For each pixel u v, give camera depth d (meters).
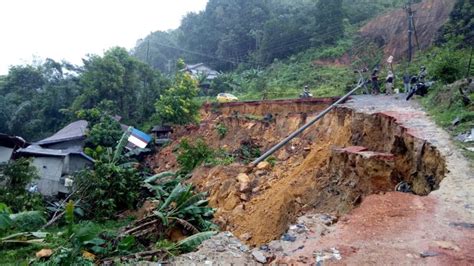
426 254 5.32
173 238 14.68
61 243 11.40
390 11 48.66
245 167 19.97
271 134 24.80
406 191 10.10
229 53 63.53
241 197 17.30
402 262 5.21
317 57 45.38
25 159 19.33
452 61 17.38
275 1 69.00
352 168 11.91
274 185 17.00
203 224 15.08
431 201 7.11
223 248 7.20
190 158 24.36
